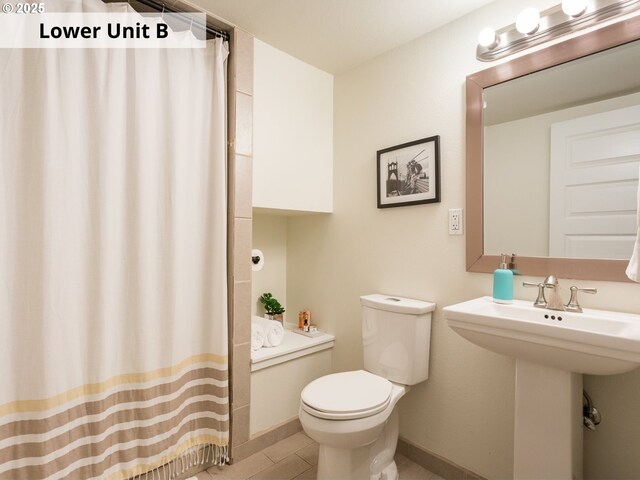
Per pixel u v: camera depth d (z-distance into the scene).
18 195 1.16
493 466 1.50
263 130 1.86
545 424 1.17
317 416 1.31
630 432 1.19
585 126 1.28
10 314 1.16
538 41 1.33
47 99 1.17
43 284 1.17
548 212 1.36
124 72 1.37
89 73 1.29
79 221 1.27
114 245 1.35
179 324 1.52
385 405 1.37
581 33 1.29
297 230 2.46
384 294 1.93
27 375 1.17
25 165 1.17
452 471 1.61
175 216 1.49
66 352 1.22
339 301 2.18
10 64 1.14
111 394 1.35
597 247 1.25
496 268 1.48
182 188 1.52
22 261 1.17
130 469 1.40
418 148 1.76
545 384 1.17
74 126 1.24
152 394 1.43
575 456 1.16
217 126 1.64
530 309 1.26
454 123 1.64
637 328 1.00
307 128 2.08
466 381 1.59
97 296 1.29
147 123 1.42
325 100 2.19
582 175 1.28
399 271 1.86
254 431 1.81
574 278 1.29
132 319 1.40
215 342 1.64
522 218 1.42
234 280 1.70
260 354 1.84
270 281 2.45
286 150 1.97
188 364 1.59
